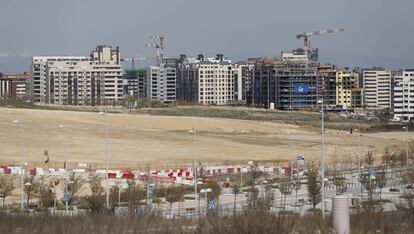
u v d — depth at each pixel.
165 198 135.12
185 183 150.12
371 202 115.50
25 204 131.88
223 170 179.00
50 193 132.00
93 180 144.12
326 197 147.88
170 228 70.69
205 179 158.00
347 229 66.06
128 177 153.25
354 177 187.00
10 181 146.62
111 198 123.44
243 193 150.12
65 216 88.38
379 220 74.06
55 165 191.12
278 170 182.38
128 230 71.12
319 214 94.06
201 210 117.69
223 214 89.19
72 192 136.62
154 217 81.88
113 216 84.25
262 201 106.12
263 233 62.12
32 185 138.00
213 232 63.62
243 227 62.16
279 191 157.00
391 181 181.25
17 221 80.00
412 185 158.88
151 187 133.62
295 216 77.38
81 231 70.19
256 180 172.62
